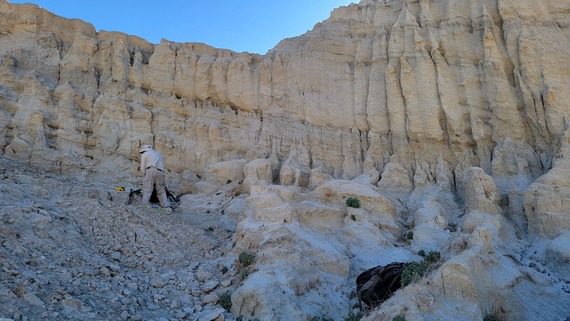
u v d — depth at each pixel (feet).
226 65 92.68
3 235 43.37
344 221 62.18
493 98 73.26
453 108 76.33
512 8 74.38
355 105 85.56
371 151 81.92
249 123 90.12
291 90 89.81
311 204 61.21
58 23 85.71
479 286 40.70
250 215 58.54
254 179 75.97
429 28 81.00
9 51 79.10
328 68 89.40
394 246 59.52
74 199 59.47
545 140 68.90
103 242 51.57
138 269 48.67
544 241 58.23
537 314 44.24
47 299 35.91
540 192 61.11
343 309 45.73
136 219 59.36
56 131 75.46
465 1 80.23
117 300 39.75
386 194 72.54
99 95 83.30
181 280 47.96
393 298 40.50
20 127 72.13
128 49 90.27
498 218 61.05
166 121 86.38
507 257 52.90
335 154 84.64
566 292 48.98
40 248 43.98
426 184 74.74
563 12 72.69
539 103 69.46
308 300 44.37
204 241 59.16
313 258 50.80
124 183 77.05
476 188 64.49
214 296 44.39
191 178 83.41
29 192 57.57
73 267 43.21
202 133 87.20
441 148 77.71
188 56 92.17
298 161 83.30
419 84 79.00
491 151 73.67
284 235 51.21
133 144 80.89
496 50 74.64
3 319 31.09
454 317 37.19
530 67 71.20
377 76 84.48
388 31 87.04
